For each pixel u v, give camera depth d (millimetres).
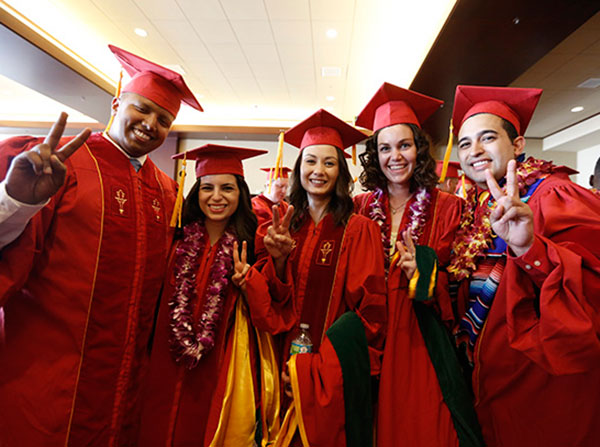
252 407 1522
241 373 1551
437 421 1396
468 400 1433
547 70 6012
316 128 1787
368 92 7672
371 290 1495
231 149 1725
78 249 1385
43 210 1324
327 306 1599
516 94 1557
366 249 1600
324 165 1721
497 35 3934
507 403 1396
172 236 1789
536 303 1239
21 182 1073
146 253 1572
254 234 1836
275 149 10227
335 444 1311
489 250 1506
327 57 6137
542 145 9930
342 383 1327
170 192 1870
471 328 1520
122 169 1574
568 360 1039
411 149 1804
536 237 1131
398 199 1968
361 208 2047
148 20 5246
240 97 8109
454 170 3615
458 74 4883
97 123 9891
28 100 9312
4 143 1332
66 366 1323
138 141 1572
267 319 1462
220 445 1451
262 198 2641
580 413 1237
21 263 1219
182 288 1604
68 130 10234
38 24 5398
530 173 1473
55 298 1341
